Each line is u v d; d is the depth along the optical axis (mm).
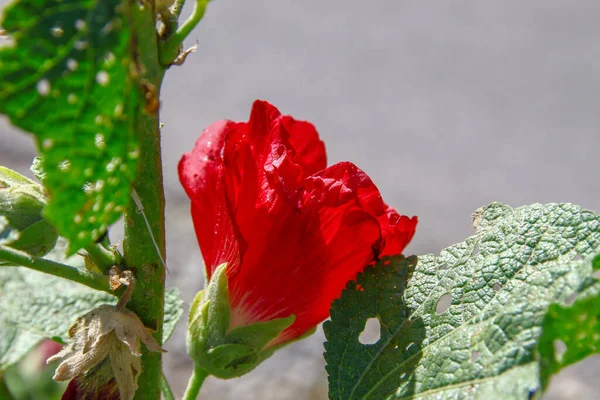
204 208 483
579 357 437
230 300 480
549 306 430
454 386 457
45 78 404
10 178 464
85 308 558
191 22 440
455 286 479
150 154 449
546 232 479
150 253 459
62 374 455
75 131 409
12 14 402
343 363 481
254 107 478
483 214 493
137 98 412
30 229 453
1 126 1499
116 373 458
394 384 471
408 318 480
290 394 980
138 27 421
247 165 471
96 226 418
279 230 473
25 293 558
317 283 483
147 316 466
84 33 404
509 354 448
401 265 488
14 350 569
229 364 480
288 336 492
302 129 513
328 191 472
